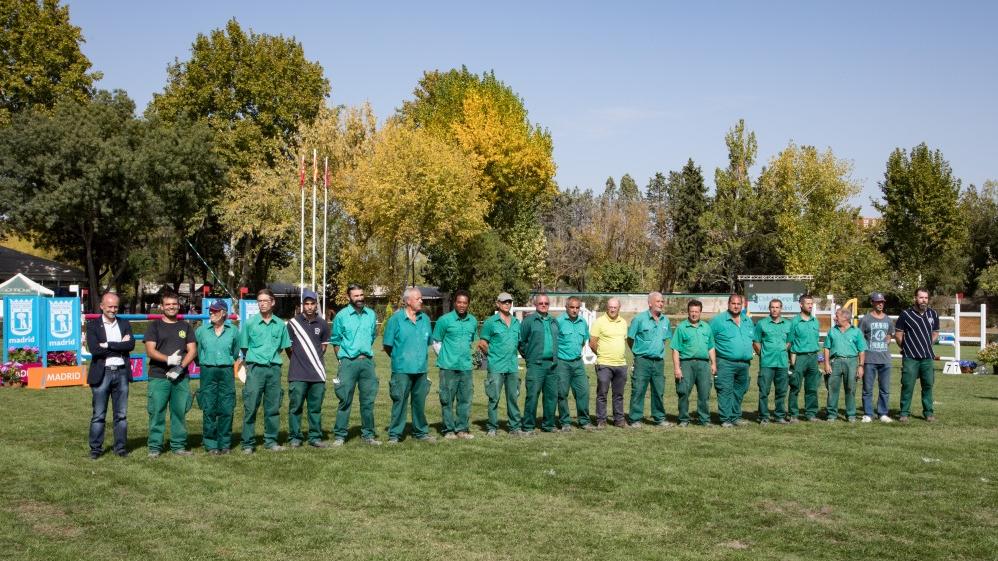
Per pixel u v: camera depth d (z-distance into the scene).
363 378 10.70
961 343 38.03
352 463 9.38
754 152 62.31
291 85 48.66
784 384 12.96
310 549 6.27
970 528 7.01
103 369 9.64
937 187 56.72
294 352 10.39
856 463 9.60
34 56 42.44
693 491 8.18
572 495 7.99
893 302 57.53
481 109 55.22
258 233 46.84
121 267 44.50
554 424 12.01
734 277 63.31
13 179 39.47
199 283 63.53
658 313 12.50
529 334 11.66
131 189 40.66
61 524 6.90
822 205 58.78
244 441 10.07
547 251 69.69
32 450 10.05
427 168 42.09
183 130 43.75
